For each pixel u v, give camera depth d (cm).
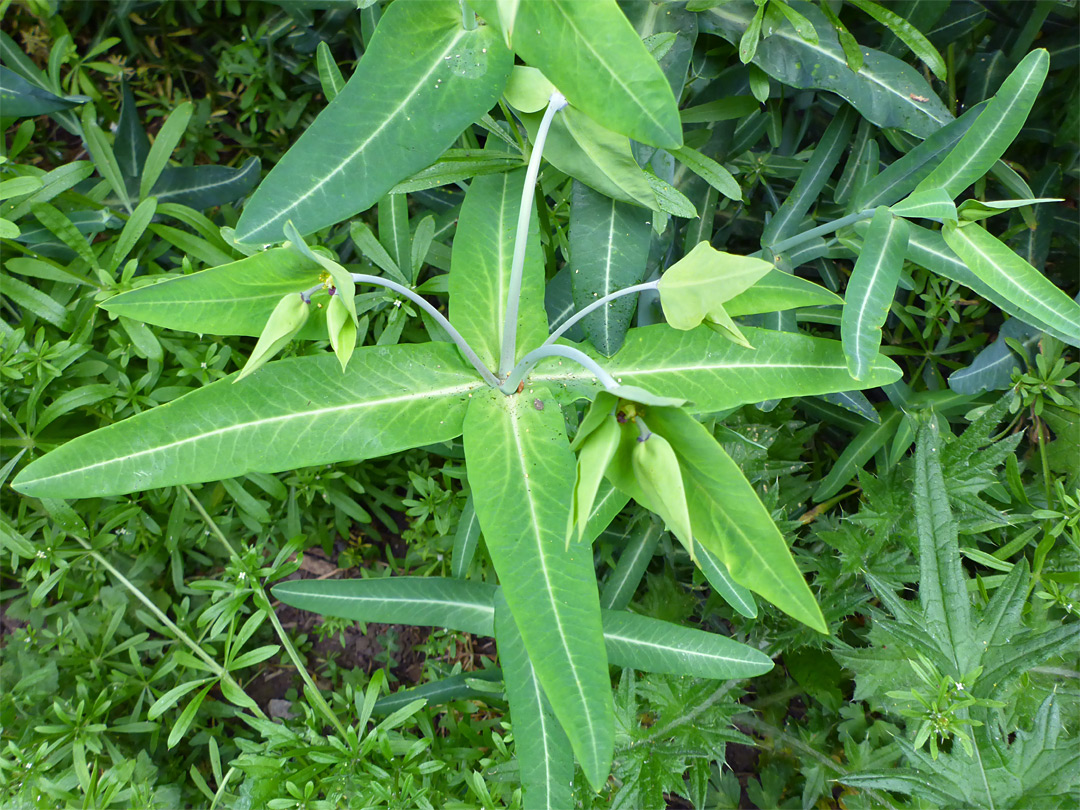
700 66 35
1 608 41
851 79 33
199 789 39
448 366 28
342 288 22
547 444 27
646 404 20
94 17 48
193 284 25
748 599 32
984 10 38
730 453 38
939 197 27
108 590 39
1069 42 39
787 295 28
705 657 32
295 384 27
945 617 32
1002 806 31
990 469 35
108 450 25
